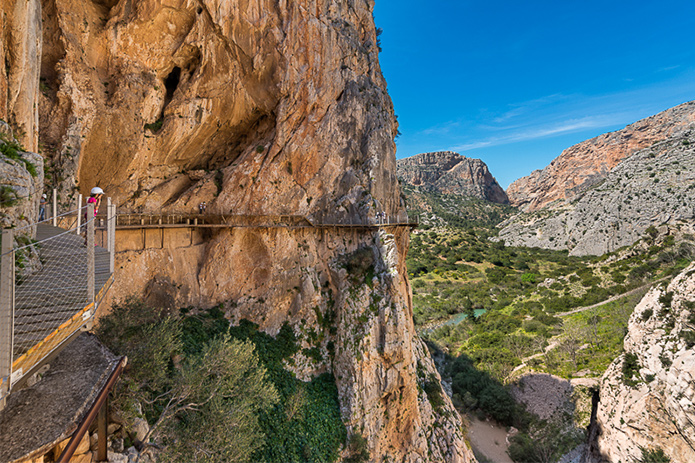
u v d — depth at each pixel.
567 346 45.97
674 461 24.20
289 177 27.20
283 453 18.41
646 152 140.38
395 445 23.55
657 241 88.06
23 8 11.15
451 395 44.09
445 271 110.56
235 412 12.60
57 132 17.94
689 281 28.22
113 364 7.28
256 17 23.88
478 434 38.69
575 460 32.03
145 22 20.42
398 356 24.02
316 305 26.02
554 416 37.25
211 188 25.41
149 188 23.30
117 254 20.56
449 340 61.59
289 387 21.75
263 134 27.38
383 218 28.23
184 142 23.97
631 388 28.64
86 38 19.02
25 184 8.19
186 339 19.52
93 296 6.31
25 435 4.84
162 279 22.05
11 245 4.21
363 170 29.47
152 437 11.60
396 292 25.09
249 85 25.14
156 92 21.80
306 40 26.89
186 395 12.34
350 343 23.86
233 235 24.66
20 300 5.90
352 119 29.58
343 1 31.78
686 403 23.55
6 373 3.92
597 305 64.75
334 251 28.12
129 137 20.62
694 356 24.02
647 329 29.95
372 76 33.28
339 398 22.89
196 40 21.97
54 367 6.95
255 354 21.72
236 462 12.02
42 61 17.73
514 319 65.44
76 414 5.49
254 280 25.20
